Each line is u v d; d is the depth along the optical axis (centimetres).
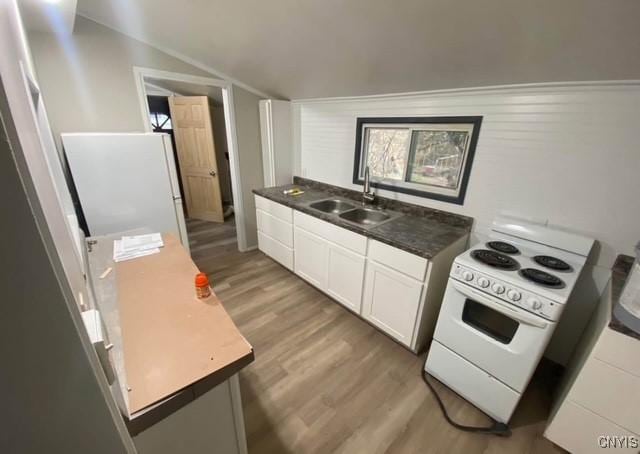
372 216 242
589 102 137
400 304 183
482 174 181
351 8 123
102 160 196
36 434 32
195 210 450
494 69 142
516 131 162
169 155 223
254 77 256
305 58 189
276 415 147
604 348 107
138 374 77
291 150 322
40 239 26
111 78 214
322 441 136
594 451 119
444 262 173
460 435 139
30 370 29
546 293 116
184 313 104
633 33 93
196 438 86
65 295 29
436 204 211
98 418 35
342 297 227
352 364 180
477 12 104
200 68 256
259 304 240
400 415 148
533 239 161
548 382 168
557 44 110
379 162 243
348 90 227
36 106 104
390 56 156
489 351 138
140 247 160
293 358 184
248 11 148
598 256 149
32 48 181
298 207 245
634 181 133
